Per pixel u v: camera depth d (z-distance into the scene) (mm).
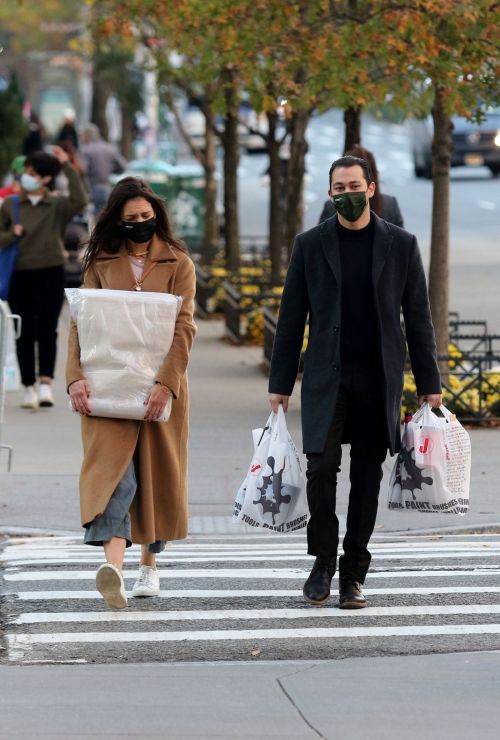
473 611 20359
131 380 19594
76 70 149750
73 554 24906
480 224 92250
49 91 168500
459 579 22516
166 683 16969
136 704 16156
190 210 81562
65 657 18094
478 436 36969
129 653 18250
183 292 20172
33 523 28406
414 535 27750
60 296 40250
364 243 19859
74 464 33719
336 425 19938
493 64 37188
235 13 39500
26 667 17688
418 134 120312
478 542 26828
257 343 53219
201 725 15438
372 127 186250
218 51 42062
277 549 26078
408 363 40031
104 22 48281
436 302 40188
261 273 64812
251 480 20375
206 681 17062
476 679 17109
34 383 40938
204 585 21953
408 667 17625
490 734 15133
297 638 18922
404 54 36969
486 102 39188
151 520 19969
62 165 39438
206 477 32281
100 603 20734
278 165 60125
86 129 81812
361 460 20234
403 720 15594
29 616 20016
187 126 138500
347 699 16344
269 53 39562
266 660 17969
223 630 19297
